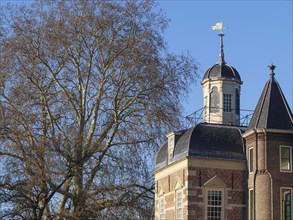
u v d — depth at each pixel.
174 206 78.75
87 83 86.19
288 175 75.50
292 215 74.75
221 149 77.19
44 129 83.88
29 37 84.38
